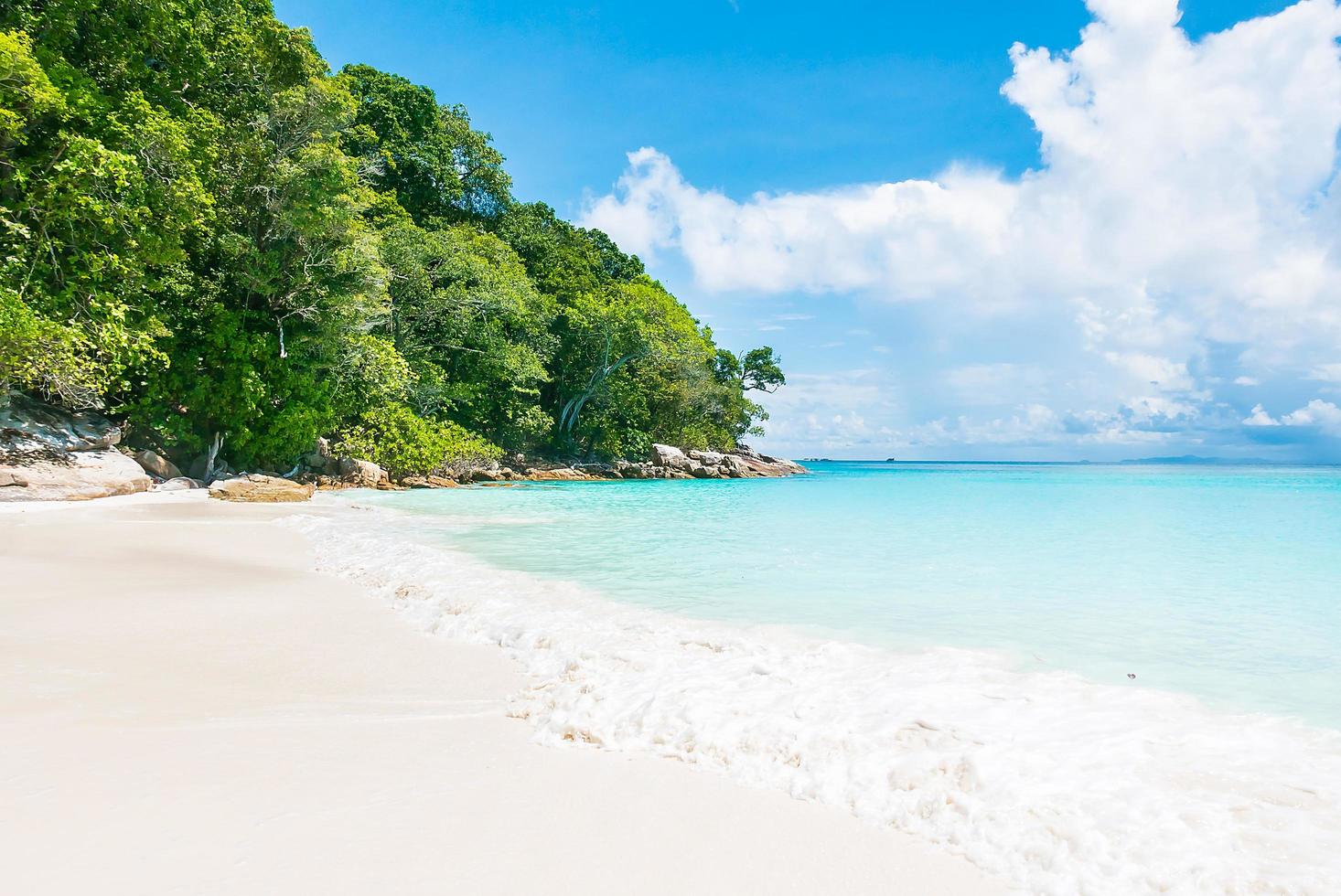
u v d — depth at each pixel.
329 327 24.48
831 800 2.88
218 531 12.05
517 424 40.69
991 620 6.51
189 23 21.00
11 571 7.86
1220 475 68.75
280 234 23.50
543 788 2.94
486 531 13.62
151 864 2.19
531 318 41.94
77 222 17.11
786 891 2.24
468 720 3.84
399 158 41.75
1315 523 16.70
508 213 50.75
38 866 2.15
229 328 21.92
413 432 29.52
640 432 49.50
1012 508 21.61
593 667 4.63
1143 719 3.80
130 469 18.80
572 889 2.18
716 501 24.16
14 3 17.12
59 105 15.84
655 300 51.91
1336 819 2.70
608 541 12.35
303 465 26.22
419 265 33.41
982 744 3.33
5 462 16.50
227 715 3.79
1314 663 5.17
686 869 2.35
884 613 6.79
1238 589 8.19
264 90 23.77
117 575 7.95
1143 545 12.34
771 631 5.98
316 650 5.22
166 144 17.89
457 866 2.29
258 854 2.29
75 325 16.14
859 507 22.11
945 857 2.49
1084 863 2.40
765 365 71.38
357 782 2.93
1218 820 2.68
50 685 4.16
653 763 3.25
